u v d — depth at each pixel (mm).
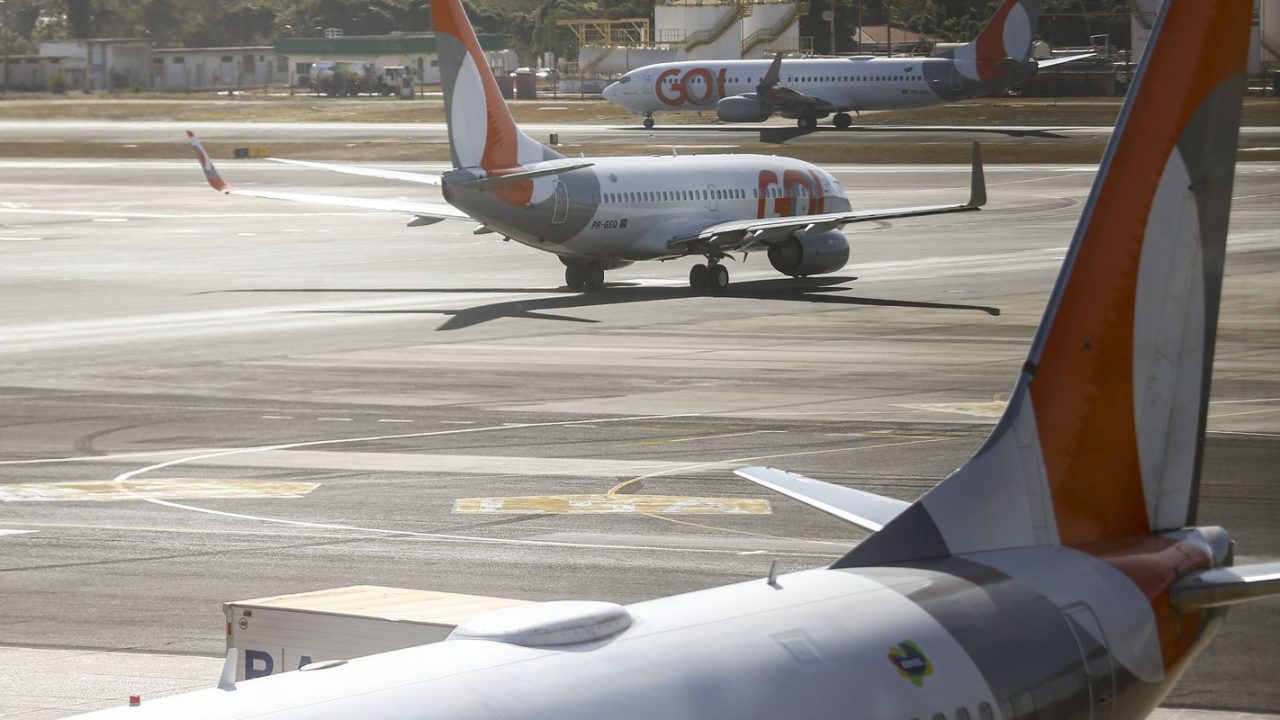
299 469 94500
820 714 28047
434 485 89812
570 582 70250
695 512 82750
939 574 33844
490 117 161750
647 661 27469
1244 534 74750
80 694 56844
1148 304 37844
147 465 96000
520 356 136500
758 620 29875
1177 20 37531
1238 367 124750
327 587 70125
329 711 24438
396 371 129625
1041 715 31641
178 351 141875
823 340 143250
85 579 71812
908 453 95562
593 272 183375
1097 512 37531
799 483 41438
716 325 153875
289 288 191750
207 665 60062
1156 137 37562
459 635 28047
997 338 143125
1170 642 35562
